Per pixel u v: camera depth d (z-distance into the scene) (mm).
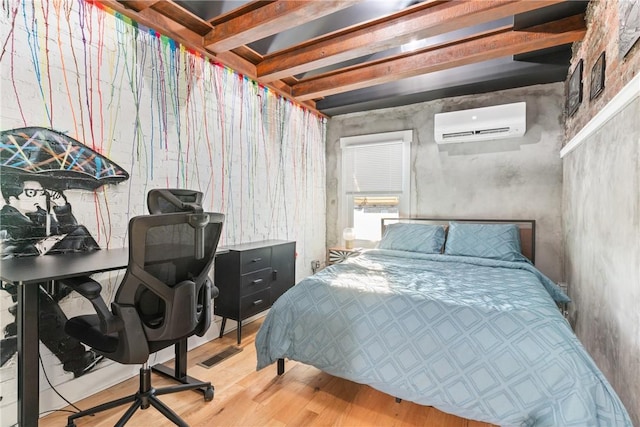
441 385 1474
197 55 2617
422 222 3818
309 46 2750
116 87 2059
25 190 1654
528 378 1329
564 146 2986
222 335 2771
